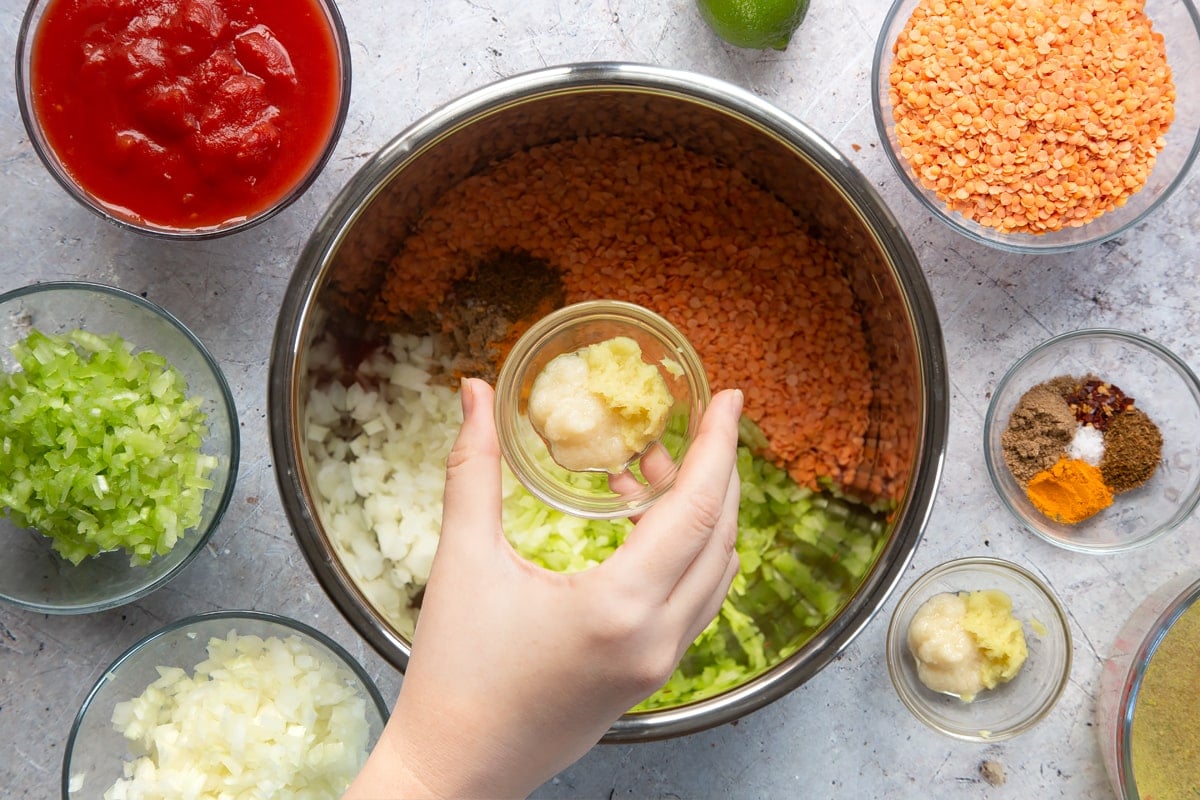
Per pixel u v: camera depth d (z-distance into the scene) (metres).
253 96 0.64
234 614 0.65
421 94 0.69
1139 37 0.66
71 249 0.69
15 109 0.68
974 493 0.70
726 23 0.65
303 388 0.62
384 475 0.68
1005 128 0.66
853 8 0.69
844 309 0.68
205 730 0.66
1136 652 0.69
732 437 0.56
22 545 0.68
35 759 0.69
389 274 0.67
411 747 0.55
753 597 0.68
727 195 0.68
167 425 0.66
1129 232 0.69
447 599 0.55
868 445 0.68
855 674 0.70
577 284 0.69
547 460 0.63
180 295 0.69
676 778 0.70
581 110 0.64
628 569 0.54
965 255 0.70
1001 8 0.66
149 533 0.65
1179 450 0.70
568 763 0.56
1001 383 0.68
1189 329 0.70
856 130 0.69
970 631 0.68
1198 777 0.69
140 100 0.63
